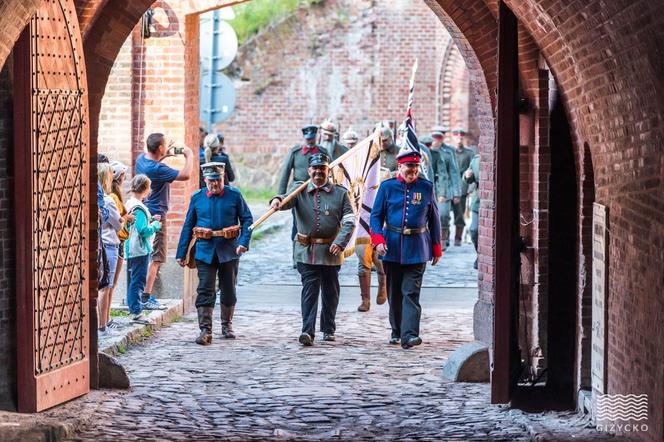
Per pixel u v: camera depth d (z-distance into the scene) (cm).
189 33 2403
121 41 1692
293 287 2741
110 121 2350
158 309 2255
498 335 1567
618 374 1428
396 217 2009
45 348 1523
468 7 1808
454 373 1777
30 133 1474
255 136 5172
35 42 1478
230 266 2094
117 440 1388
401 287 2048
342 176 2317
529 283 1725
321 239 2064
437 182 3466
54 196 1538
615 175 1449
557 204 1656
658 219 1273
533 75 1698
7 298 1498
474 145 5062
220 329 2214
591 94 1467
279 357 1950
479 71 1859
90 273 1670
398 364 1897
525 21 1581
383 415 1565
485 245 1911
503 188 1548
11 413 1489
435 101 5072
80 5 1623
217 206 2081
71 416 1484
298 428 1491
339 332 2184
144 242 2119
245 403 1627
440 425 1510
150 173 2259
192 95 2455
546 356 1698
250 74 5153
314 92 5147
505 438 1438
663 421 1251
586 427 1489
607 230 1486
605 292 1487
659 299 1270
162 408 1581
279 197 2070
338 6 5119
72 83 1577
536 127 1706
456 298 2605
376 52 5097
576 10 1369
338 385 1745
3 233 1488
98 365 1678
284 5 5153
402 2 5069
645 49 1232
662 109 1236
